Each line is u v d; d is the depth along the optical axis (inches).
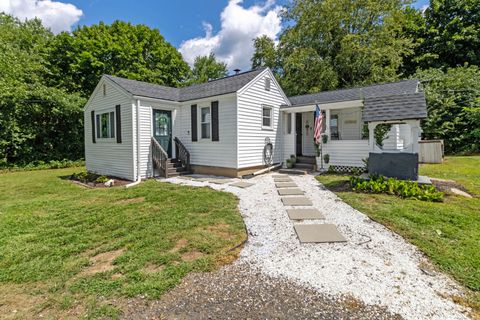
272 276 102.5
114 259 119.0
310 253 122.3
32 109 559.8
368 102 281.9
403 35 783.1
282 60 905.5
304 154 474.3
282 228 156.4
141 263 113.2
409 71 796.0
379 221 161.3
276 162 434.0
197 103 390.6
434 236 135.1
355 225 157.9
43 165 565.6
